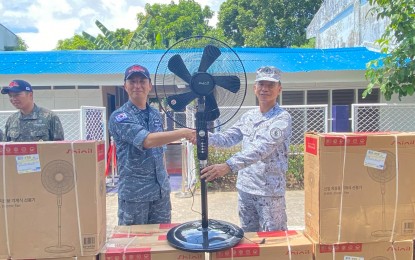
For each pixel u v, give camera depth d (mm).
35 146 1757
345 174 1913
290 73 8250
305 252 1939
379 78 4754
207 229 2115
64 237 1794
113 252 1874
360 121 8461
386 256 1957
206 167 2178
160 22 27203
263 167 2648
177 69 2338
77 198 1789
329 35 14859
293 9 22609
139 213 2668
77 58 9023
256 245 1934
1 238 1763
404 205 1939
